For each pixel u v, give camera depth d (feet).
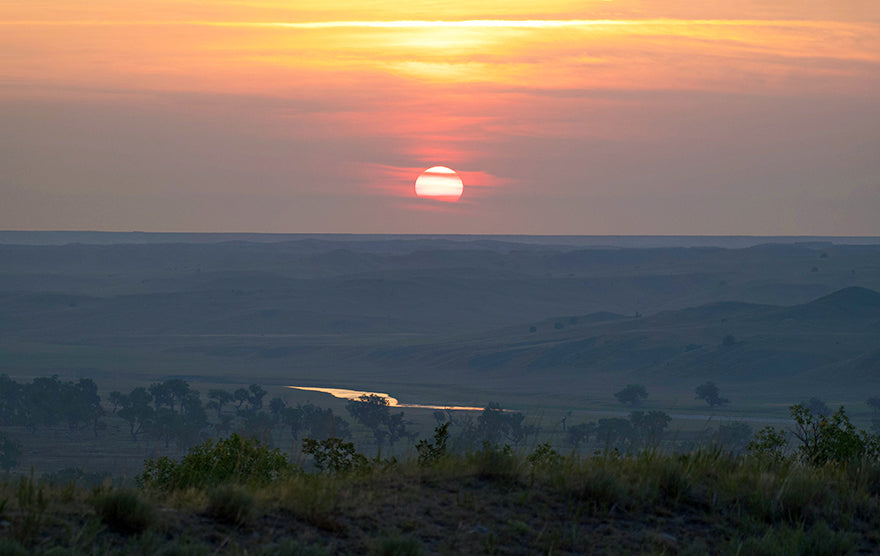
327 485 33.17
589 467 36.45
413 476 36.32
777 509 33.24
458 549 27.53
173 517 27.73
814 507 34.14
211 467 40.93
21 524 24.14
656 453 39.93
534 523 30.50
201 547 24.32
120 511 26.48
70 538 24.47
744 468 38.34
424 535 28.71
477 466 36.86
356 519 29.63
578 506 32.50
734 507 33.63
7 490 27.76
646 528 30.78
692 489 35.35
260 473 40.42
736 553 28.12
